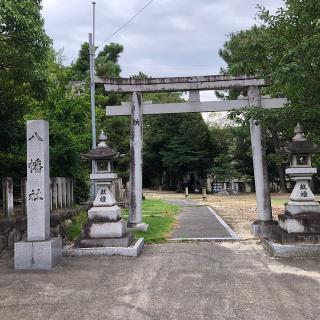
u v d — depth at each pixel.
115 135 34.84
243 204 27.42
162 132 49.44
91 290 6.69
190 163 47.56
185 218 17.62
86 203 16.30
